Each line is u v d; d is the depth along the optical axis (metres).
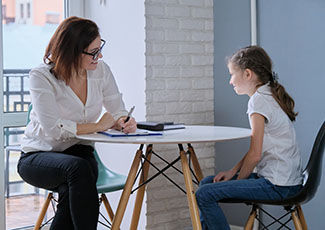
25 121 2.97
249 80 2.21
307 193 1.97
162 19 2.83
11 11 2.93
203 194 2.04
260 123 2.08
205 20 3.00
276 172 2.06
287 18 2.77
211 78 3.04
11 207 2.94
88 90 2.29
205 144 3.01
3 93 2.89
